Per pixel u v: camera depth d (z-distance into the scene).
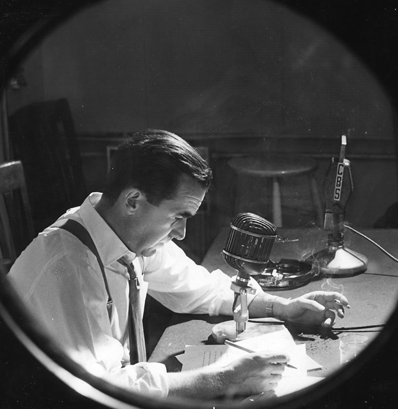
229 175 3.58
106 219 1.35
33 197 3.70
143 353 1.45
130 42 3.64
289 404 1.16
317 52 3.47
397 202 3.49
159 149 1.29
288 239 2.08
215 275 1.62
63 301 1.26
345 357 1.30
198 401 1.18
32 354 1.20
